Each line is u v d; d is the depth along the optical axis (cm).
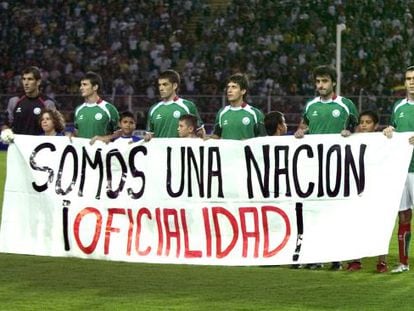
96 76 1177
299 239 1005
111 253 1042
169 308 868
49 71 3769
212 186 1025
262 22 3903
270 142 1014
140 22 3978
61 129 1165
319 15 3878
